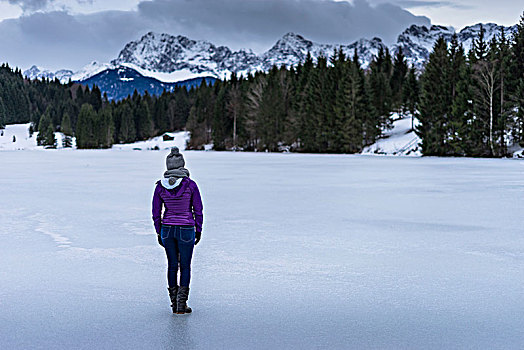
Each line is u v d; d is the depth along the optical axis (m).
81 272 6.85
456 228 10.27
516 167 33.34
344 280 6.45
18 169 32.62
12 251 8.14
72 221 11.16
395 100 98.44
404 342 4.41
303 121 87.12
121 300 5.66
